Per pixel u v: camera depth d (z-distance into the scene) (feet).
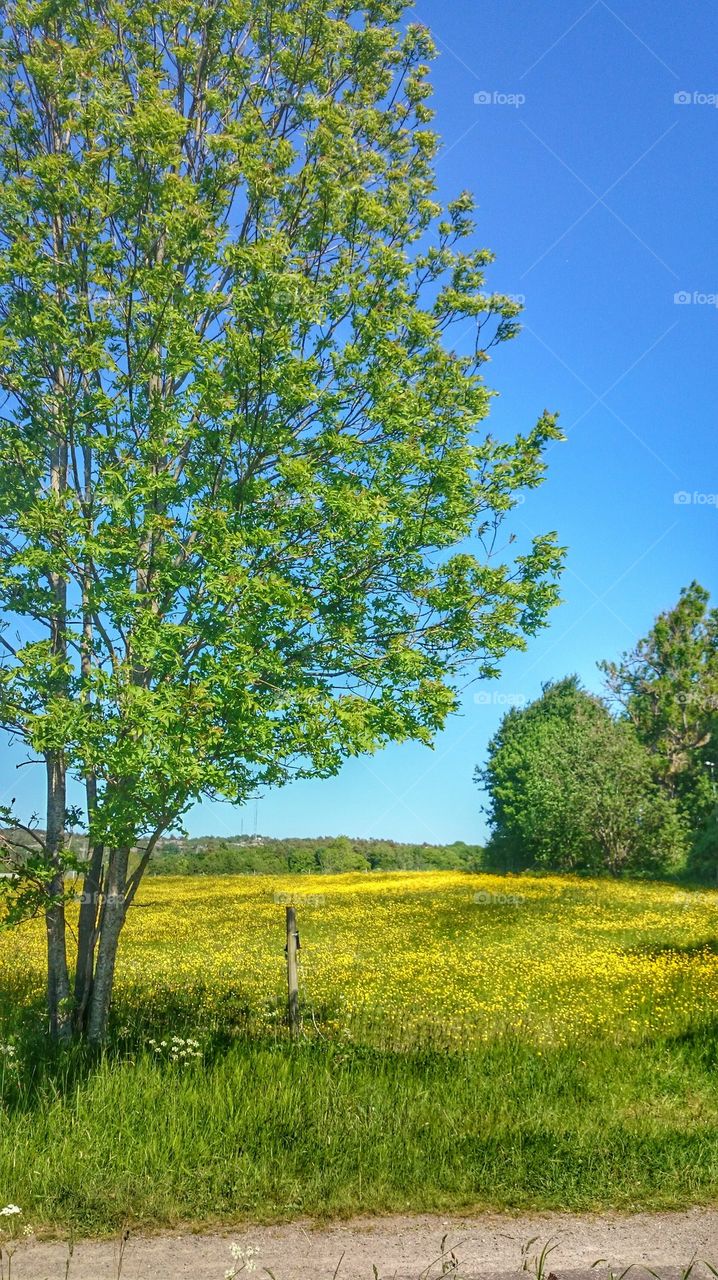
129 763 24.75
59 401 29.48
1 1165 19.56
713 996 43.88
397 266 30.71
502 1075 27.66
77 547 26.63
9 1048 28.55
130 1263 16.20
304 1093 25.17
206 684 25.75
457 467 28.81
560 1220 18.34
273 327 26.99
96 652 29.04
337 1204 18.83
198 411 28.17
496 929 72.54
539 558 30.71
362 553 29.40
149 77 28.76
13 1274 15.70
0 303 30.42
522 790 201.57
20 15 30.17
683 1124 23.52
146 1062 26.71
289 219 32.30
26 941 65.46
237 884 140.05
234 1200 18.92
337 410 30.01
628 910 86.43
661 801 164.86
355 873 158.40
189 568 28.63
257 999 42.78
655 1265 16.12
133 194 29.37
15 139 31.76
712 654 207.31
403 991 45.83
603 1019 38.04
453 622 30.40
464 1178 20.01
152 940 71.05
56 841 31.94
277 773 29.48
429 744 29.40
